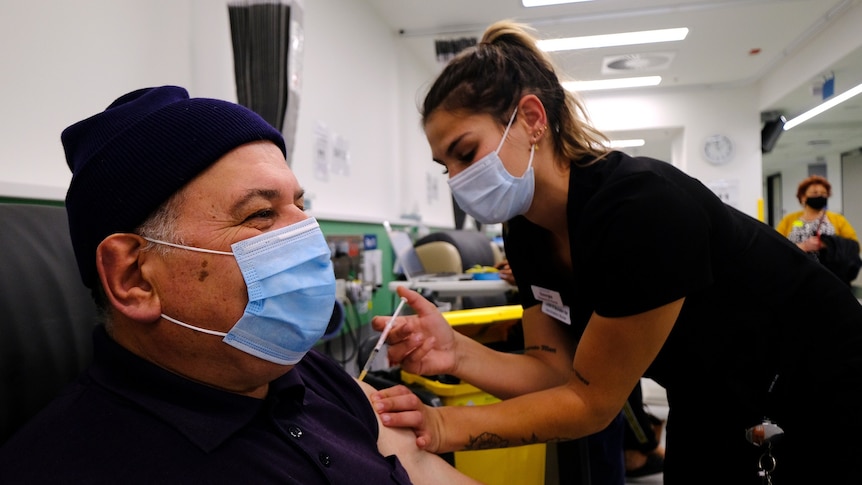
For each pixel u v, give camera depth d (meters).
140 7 1.37
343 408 0.82
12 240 0.65
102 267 0.55
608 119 5.89
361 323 2.53
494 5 3.38
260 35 1.51
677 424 1.02
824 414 0.85
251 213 0.60
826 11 3.69
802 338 0.85
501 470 1.24
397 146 3.71
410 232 3.56
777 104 5.24
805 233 4.13
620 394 0.86
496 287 1.90
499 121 0.95
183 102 0.59
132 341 0.61
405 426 0.89
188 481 0.51
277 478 0.56
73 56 1.16
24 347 0.62
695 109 5.76
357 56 2.95
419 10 3.38
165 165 0.55
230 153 0.59
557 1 3.39
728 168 5.71
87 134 0.59
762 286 0.85
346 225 2.51
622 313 0.80
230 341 0.59
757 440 0.87
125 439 0.52
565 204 0.99
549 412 0.89
